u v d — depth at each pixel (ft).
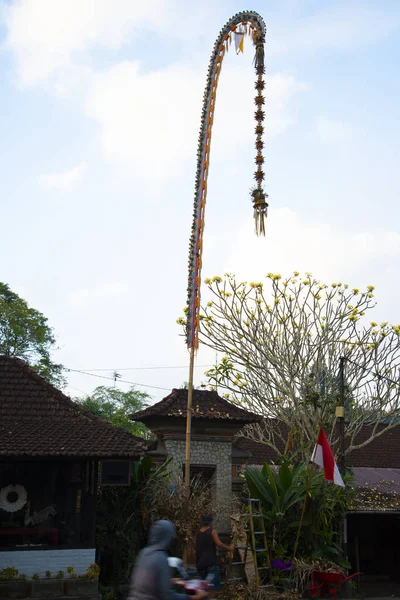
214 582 39.50
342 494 59.06
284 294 69.62
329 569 54.54
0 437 48.03
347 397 67.77
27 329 134.21
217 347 68.69
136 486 53.78
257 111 54.19
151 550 22.74
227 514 60.64
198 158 57.11
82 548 48.03
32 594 45.78
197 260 55.26
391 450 85.61
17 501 49.96
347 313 69.51
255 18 56.44
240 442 74.02
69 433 50.44
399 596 59.52
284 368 68.13
